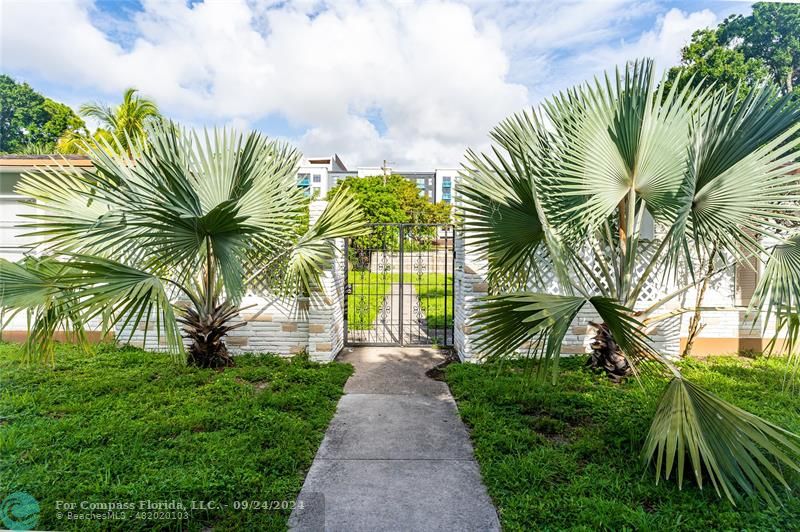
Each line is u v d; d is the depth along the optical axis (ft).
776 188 11.43
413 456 11.62
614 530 8.27
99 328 22.44
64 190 16.55
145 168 14.44
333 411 14.76
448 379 18.15
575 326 21.39
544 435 12.73
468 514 9.04
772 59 42.39
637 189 14.28
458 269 22.84
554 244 11.10
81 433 12.02
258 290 21.63
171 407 14.23
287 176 19.10
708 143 11.55
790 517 8.63
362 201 92.89
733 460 8.79
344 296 24.50
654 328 19.75
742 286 22.27
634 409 14.16
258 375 17.88
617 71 13.00
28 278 12.73
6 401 14.51
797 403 14.99
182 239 14.52
